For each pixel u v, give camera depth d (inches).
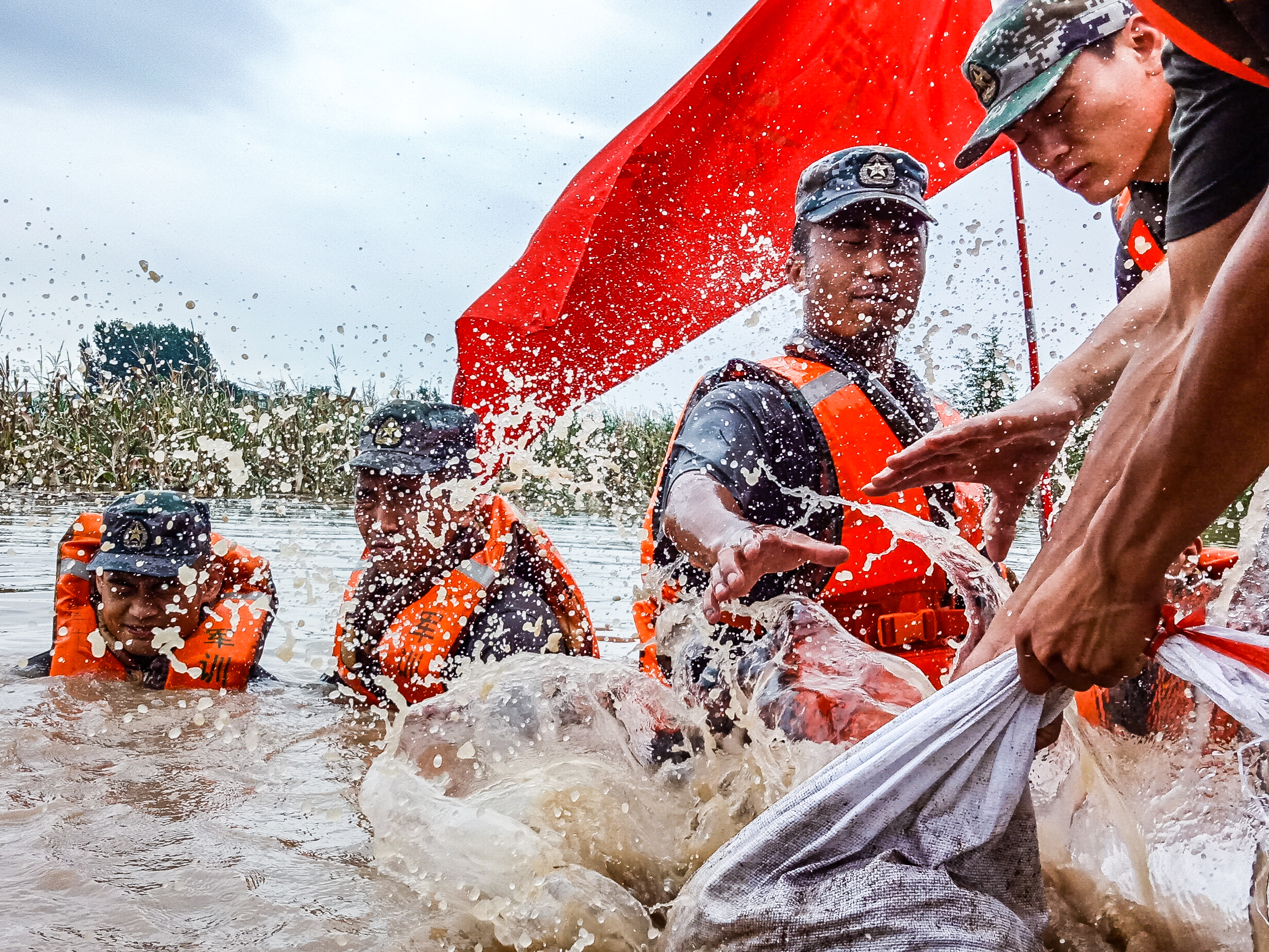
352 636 108.0
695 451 74.3
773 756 61.6
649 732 70.6
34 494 281.7
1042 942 46.7
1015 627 51.2
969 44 112.1
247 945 52.1
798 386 80.0
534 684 72.1
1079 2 70.1
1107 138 71.2
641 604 88.6
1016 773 45.1
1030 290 110.7
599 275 118.4
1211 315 35.9
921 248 85.2
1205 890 52.3
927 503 80.0
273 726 97.1
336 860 63.7
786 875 45.7
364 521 107.0
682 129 114.6
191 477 254.8
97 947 51.4
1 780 78.2
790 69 113.9
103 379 303.0
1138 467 39.2
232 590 120.6
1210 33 39.7
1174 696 55.9
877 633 78.8
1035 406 66.1
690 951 46.4
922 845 45.1
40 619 141.5
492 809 60.7
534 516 205.2
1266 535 49.9
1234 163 45.2
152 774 80.7
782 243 116.0
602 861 60.8
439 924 54.8
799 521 77.2
